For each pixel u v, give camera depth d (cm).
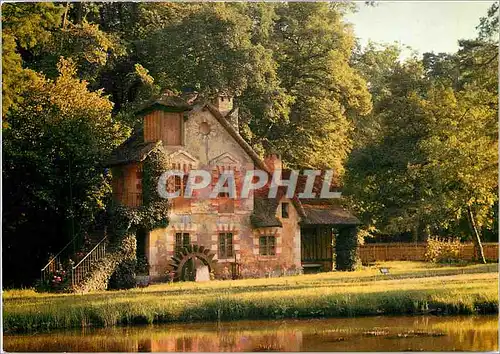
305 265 5212
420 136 5969
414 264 5759
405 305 3375
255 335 2948
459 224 6556
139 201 4609
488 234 6688
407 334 2934
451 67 6144
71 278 4022
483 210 6000
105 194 4762
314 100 5916
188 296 3441
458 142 5675
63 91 4784
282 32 6191
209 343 2822
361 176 5984
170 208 4622
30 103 4681
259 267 4931
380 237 6931
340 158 6003
